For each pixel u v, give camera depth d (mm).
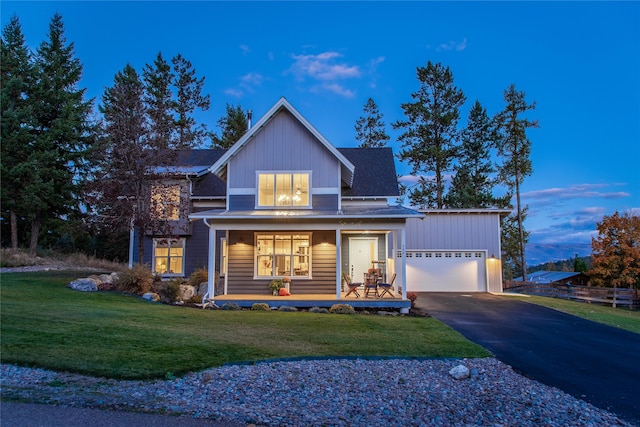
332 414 5855
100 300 14094
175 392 6203
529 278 35312
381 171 22219
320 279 17609
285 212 17000
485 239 23375
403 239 16062
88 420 5016
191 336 9484
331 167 18172
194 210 21797
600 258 25875
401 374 7762
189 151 22234
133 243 22172
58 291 14766
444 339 10625
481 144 39469
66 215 28844
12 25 28922
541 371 8414
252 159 18359
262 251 17859
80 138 28250
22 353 7320
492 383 7523
